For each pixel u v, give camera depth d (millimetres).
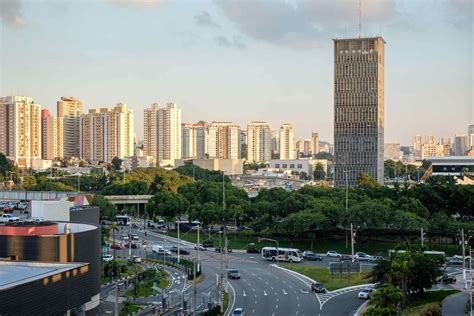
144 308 142875
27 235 134250
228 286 169375
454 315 131625
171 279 179125
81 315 132125
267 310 142125
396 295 119875
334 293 160500
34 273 111938
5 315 95062
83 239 139875
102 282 174250
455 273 184750
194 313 132625
